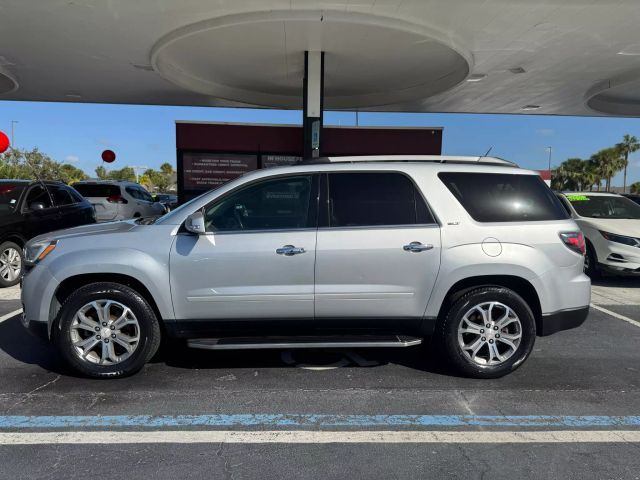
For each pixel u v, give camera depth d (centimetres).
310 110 1027
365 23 830
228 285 414
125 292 416
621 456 314
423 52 1012
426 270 420
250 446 324
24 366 461
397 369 463
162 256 413
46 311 417
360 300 419
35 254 428
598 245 871
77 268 411
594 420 363
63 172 4103
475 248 421
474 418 365
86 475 289
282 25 845
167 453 314
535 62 1113
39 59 1101
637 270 831
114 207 1434
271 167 445
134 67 1165
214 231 420
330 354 504
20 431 340
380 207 430
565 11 809
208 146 1314
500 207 437
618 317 659
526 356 435
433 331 432
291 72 1184
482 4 783
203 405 383
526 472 296
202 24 861
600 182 6200
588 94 1427
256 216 428
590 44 985
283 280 415
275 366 469
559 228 438
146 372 450
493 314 437
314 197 430
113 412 370
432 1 774
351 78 1245
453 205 430
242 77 1239
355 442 330
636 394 411
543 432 345
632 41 964
